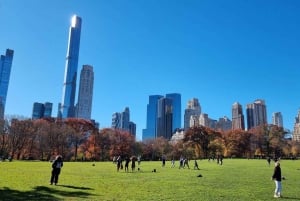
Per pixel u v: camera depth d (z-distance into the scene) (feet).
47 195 66.33
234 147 522.47
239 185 94.32
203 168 193.57
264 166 220.84
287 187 90.94
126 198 65.10
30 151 390.83
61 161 88.28
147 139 555.69
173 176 126.00
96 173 137.69
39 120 401.90
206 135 515.50
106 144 445.37
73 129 412.36
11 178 100.07
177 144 531.09
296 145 555.69
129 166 207.62
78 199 62.03
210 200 65.05
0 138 375.04
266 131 533.96
